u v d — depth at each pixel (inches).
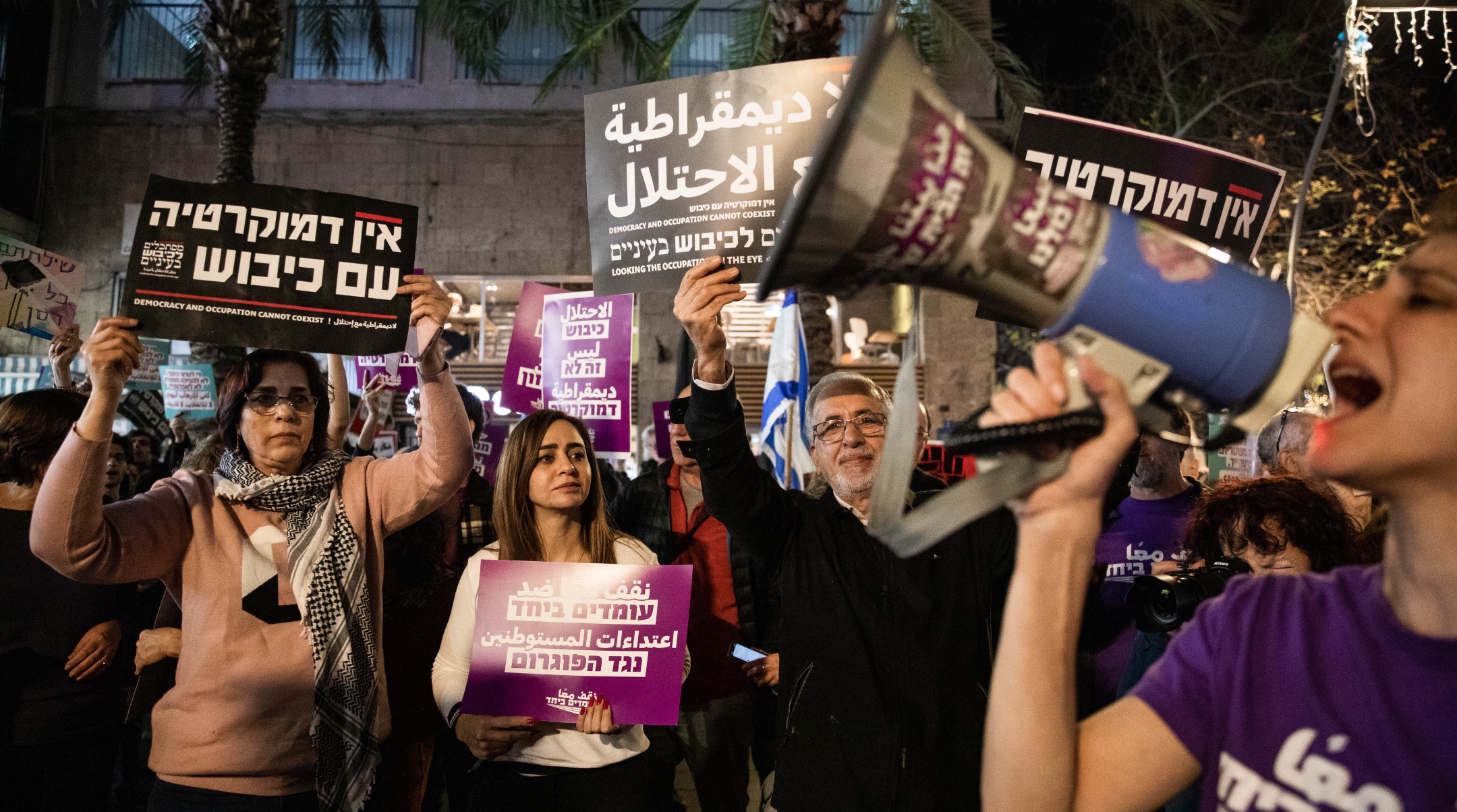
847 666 88.2
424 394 109.7
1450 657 34.6
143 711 115.7
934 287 37.2
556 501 120.5
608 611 109.8
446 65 607.2
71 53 605.9
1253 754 38.9
